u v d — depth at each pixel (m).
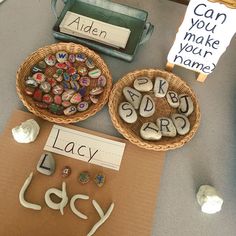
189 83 0.74
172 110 0.68
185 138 0.62
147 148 0.61
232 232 0.57
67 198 0.57
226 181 0.63
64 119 0.62
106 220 0.55
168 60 0.70
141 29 0.78
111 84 0.68
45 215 0.55
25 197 0.56
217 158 0.65
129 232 0.55
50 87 0.66
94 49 0.74
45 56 0.71
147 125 0.63
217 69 0.78
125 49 0.74
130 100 0.66
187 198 0.60
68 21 0.75
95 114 0.67
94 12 0.79
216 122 0.70
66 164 0.60
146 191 0.59
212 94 0.74
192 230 0.57
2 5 0.81
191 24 0.61
